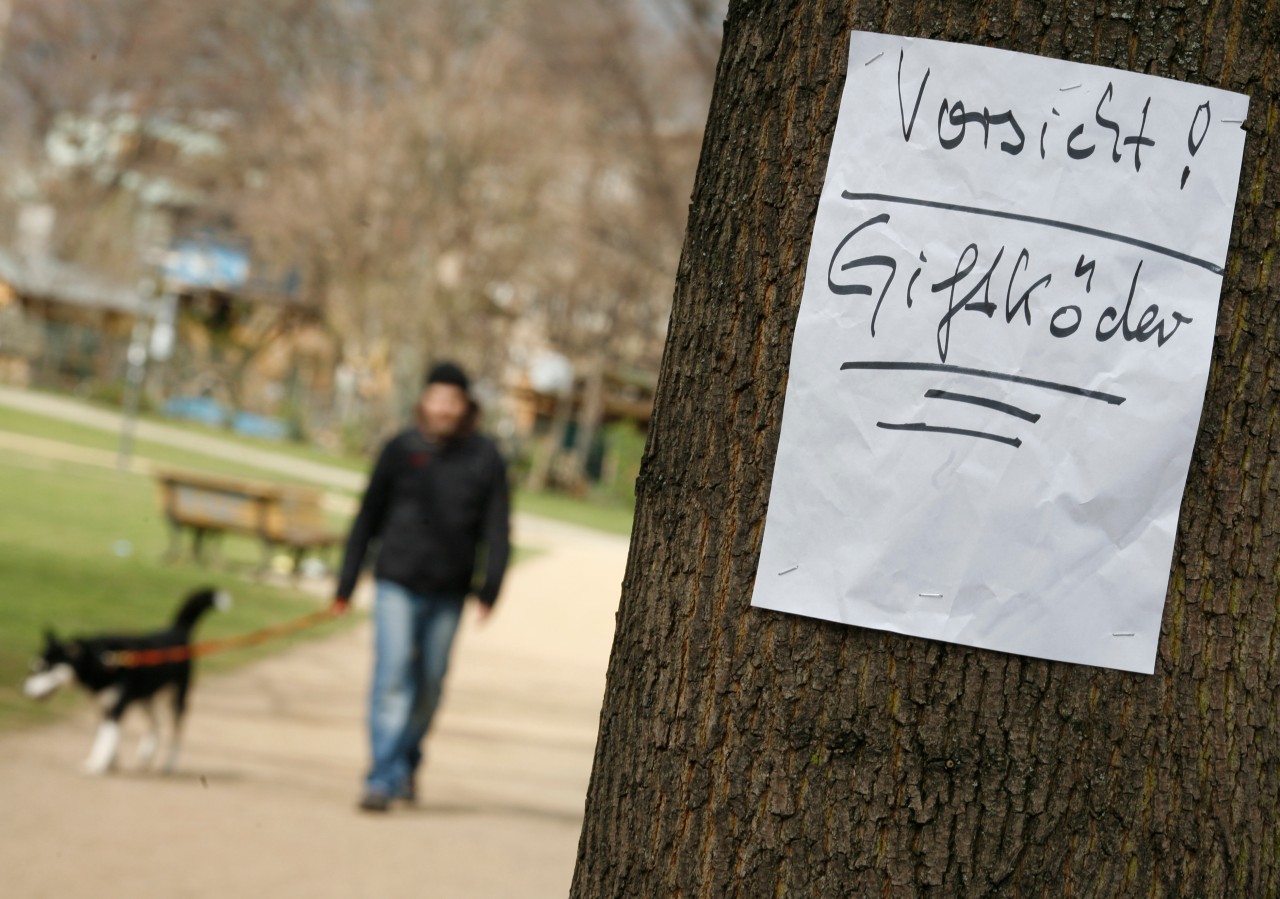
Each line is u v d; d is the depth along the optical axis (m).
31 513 21.64
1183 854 2.26
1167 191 2.31
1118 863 2.25
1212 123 2.31
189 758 9.20
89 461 34.81
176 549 19.42
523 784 9.52
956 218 2.32
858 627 2.31
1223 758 2.28
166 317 46.56
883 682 2.29
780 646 2.34
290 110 58.50
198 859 6.60
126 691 8.57
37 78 70.31
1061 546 2.29
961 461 2.30
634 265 55.84
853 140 2.36
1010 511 2.30
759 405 2.38
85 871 6.16
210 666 12.62
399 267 55.84
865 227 2.34
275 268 65.38
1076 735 2.27
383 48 55.66
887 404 2.33
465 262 56.31
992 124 2.32
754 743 2.33
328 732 10.52
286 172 57.22
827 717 2.30
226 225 67.06
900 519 2.31
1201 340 2.31
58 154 74.25
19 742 8.93
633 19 44.75
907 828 2.26
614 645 2.53
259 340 68.25
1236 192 2.32
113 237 70.00
